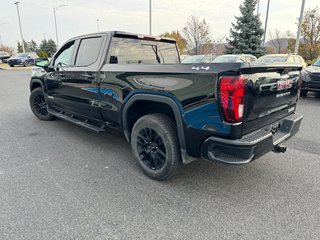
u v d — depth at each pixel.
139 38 4.03
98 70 3.62
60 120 5.95
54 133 4.97
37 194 2.82
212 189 2.98
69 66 4.29
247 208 2.61
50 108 5.34
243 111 2.33
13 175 3.26
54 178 3.20
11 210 2.53
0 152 4.01
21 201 2.68
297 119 3.20
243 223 2.38
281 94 2.93
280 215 2.50
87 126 4.11
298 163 3.67
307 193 2.89
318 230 2.29
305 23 23.12
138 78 3.04
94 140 4.61
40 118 5.90
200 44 29.77
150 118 3.03
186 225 2.36
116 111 3.47
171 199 2.77
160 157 3.07
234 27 25.16
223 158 2.45
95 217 2.45
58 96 4.80
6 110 7.01
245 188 3.01
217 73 2.31
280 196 2.83
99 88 3.65
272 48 31.55
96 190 2.93
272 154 3.99
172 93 2.70
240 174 3.35
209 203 2.70
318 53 23.38
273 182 3.14
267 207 2.63
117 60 3.75
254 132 2.61
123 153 4.03
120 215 2.49
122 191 2.91
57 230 2.27
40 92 5.67
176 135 2.88
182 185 3.06
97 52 3.76
